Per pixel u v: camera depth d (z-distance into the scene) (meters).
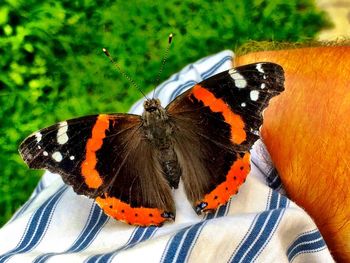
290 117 0.13
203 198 0.12
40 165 0.12
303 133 0.13
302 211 0.12
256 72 0.12
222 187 0.12
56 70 0.31
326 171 0.13
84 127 0.12
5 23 0.31
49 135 0.12
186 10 0.34
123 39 0.33
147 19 0.33
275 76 0.12
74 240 0.13
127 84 0.31
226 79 0.12
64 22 0.32
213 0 0.34
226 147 0.12
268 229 0.11
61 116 0.30
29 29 0.31
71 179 0.12
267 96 0.12
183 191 0.13
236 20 0.33
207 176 0.12
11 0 0.32
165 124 0.13
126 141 0.13
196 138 0.13
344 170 0.12
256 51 0.16
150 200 0.12
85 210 0.13
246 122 0.12
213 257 0.11
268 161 0.14
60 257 0.12
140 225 0.12
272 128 0.13
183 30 0.33
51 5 0.33
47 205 0.13
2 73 0.31
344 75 0.13
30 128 0.29
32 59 0.31
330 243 0.13
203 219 0.12
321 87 0.13
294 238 0.12
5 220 0.27
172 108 0.13
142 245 0.11
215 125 0.12
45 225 0.13
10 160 0.28
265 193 0.13
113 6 0.34
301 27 0.34
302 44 0.16
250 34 0.33
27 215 0.13
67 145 0.12
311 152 0.13
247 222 0.11
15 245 0.13
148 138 0.13
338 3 0.39
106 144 0.13
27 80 0.31
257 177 0.14
